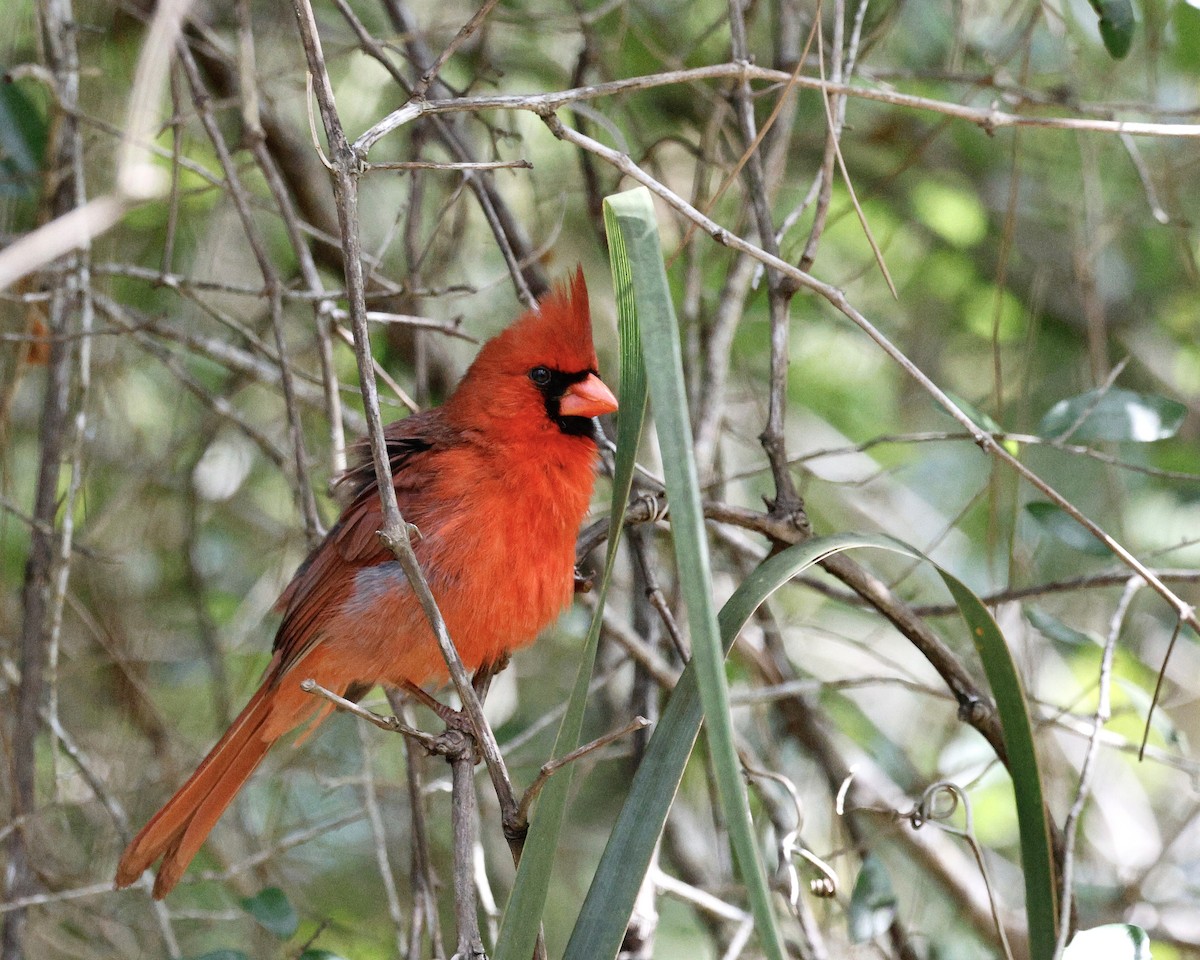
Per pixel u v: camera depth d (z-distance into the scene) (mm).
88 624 9570
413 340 10766
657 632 9227
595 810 11211
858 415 12406
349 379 11242
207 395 9805
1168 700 11242
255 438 9812
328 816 10672
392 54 10547
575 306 7301
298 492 9109
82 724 10508
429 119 9438
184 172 10984
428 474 7184
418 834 7312
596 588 10086
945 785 6156
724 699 3775
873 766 10461
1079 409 7789
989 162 12406
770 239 7051
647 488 7887
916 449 12406
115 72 10461
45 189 8555
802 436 12383
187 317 11336
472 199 11602
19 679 9266
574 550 7301
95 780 8391
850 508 12336
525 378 7176
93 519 10844
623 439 4520
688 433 3990
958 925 10617
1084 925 9289
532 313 7434
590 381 7191
